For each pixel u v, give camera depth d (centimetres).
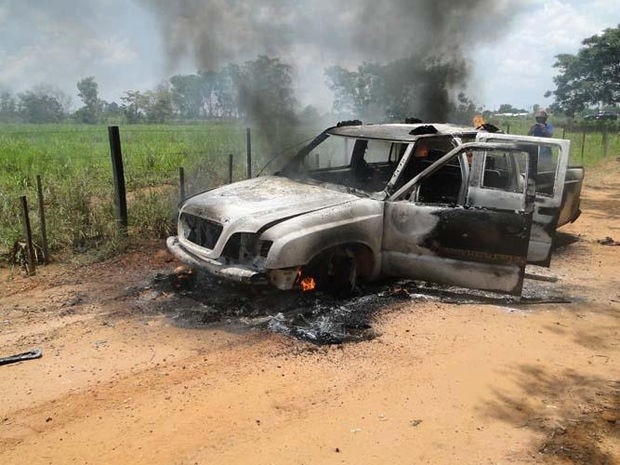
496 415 347
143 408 345
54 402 351
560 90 5716
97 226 720
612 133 3562
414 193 548
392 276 567
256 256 476
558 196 573
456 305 534
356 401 357
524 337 466
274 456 299
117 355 416
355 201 532
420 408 351
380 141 614
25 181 1048
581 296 578
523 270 497
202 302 523
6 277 594
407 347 439
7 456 298
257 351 425
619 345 456
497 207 523
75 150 1758
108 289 559
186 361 408
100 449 304
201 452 302
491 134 580
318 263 504
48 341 440
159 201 807
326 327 466
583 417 346
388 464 295
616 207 1120
